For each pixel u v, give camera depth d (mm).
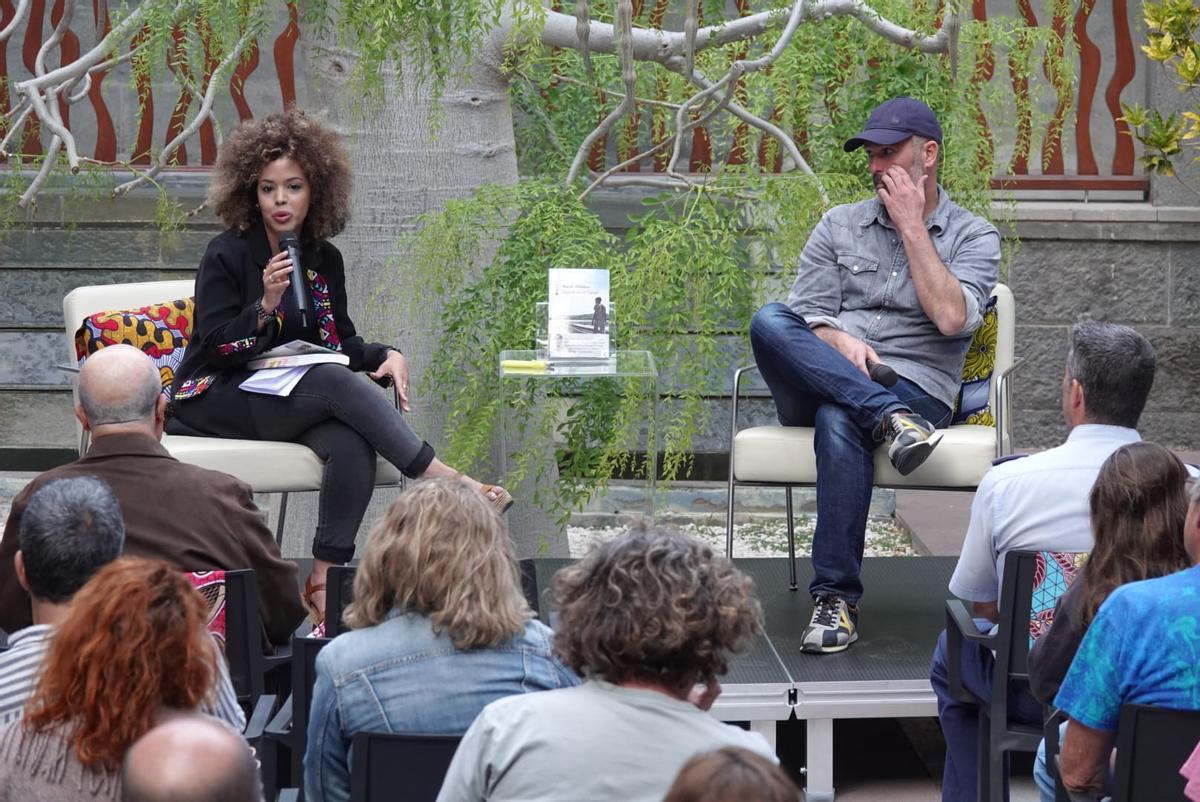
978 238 6629
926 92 7777
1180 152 9578
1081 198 10758
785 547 9984
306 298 6270
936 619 6535
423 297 7629
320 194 6359
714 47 7281
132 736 2711
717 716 5680
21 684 3188
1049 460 4805
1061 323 10688
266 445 6156
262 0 7129
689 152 10289
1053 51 7941
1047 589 4527
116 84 10656
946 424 6680
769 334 6273
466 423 7180
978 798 4859
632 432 6691
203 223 10602
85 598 2775
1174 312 10656
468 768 2934
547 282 7016
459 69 7523
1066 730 3812
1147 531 3891
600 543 3090
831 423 6117
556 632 3006
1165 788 3529
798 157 7223
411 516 3568
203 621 2838
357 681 3527
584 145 7273
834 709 5684
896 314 6648
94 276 10570
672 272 6801
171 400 6340
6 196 9781
